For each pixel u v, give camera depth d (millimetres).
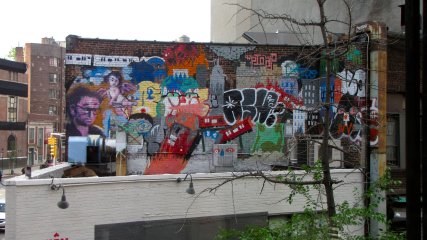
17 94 62781
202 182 11898
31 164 67188
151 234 11328
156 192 11516
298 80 15203
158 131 14594
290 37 18984
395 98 15062
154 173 14477
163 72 14648
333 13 19969
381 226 12570
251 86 15039
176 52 14711
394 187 14453
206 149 14781
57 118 77000
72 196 10695
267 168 14914
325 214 8391
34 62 74312
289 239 7445
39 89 74812
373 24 13828
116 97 14438
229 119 14914
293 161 14727
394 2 17609
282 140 15086
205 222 11836
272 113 15078
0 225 23703
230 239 11758
